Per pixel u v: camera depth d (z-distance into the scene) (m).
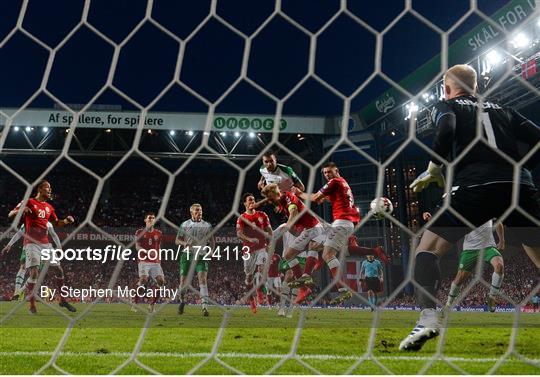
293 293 17.39
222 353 7.35
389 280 44.09
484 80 33.09
